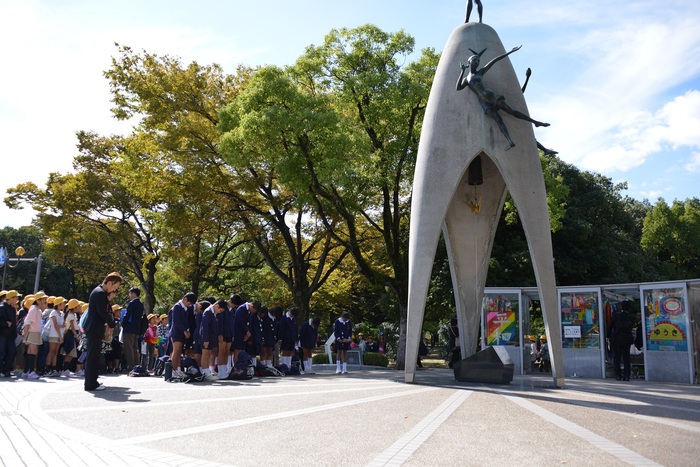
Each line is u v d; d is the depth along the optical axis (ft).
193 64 86.84
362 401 30.30
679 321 54.85
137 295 52.47
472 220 54.80
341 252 106.22
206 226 90.99
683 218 191.42
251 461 16.05
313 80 80.59
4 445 17.88
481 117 43.96
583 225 106.22
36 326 45.65
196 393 33.73
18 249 122.31
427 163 44.80
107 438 19.17
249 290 143.54
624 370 55.11
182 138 83.76
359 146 69.36
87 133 116.98
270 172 84.64
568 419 24.94
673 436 21.01
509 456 17.13
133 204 114.21
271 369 53.52
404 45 77.25
